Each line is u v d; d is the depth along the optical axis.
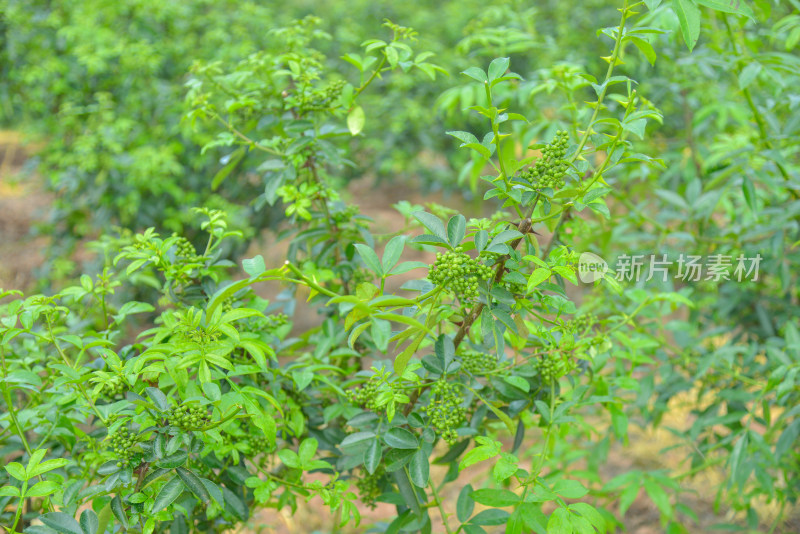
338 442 1.70
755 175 2.13
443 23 6.54
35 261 5.03
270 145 1.92
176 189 3.73
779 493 2.33
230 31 4.24
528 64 5.59
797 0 2.04
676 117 3.93
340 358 1.96
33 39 4.14
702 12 2.11
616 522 2.18
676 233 2.30
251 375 1.52
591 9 5.15
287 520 2.66
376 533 2.04
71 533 1.19
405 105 5.31
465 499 1.48
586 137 1.31
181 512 1.39
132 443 1.25
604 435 3.07
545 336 1.49
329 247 1.91
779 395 1.82
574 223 1.80
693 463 2.40
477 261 1.19
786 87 2.18
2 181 6.20
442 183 5.94
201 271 1.57
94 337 1.58
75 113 3.74
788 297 2.49
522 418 1.65
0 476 1.44
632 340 1.91
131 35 3.90
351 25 5.03
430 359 1.37
